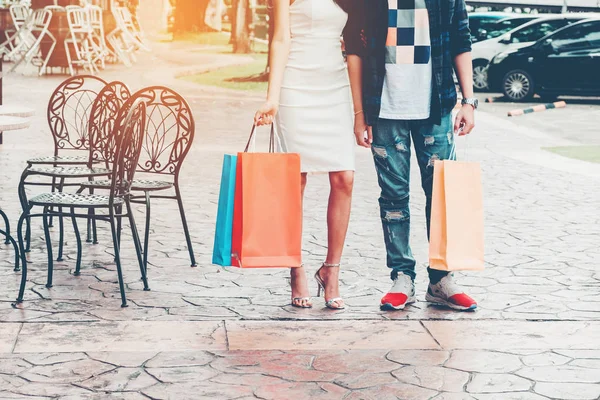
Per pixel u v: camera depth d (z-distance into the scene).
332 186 5.50
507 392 4.24
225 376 4.35
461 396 4.18
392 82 5.34
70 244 7.08
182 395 4.10
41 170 6.50
